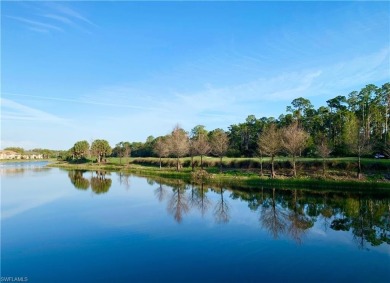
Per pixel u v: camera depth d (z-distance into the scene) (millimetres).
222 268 16656
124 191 47969
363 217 28688
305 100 106188
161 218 28734
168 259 18000
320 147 55312
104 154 137500
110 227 25453
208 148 75938
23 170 105688
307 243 20984
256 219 28219
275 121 116250
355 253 18906
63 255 18922
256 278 15359
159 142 90688
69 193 45875
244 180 55312
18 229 25047
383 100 89875
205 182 58000
